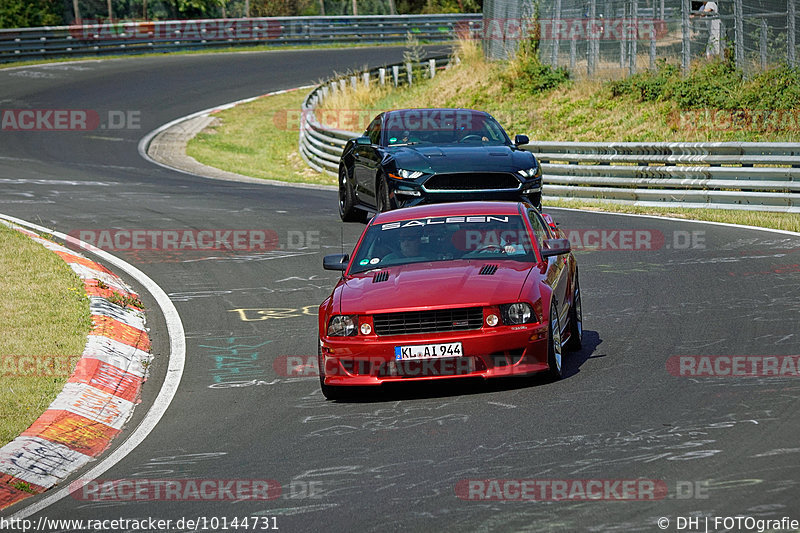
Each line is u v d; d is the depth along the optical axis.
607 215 61.41
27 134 111.94
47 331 36.47
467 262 30.41
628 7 95.69
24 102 128.50
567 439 22.69
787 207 58.47
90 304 40.28
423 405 27.00
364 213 62.28
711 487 18.98
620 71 96.75
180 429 27.28
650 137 85.38
